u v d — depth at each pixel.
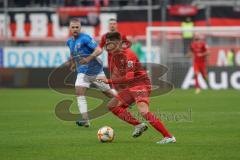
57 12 89.06
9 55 88.19
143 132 37.25
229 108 55.78
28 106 59.31
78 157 29.36
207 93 75.69
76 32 43.22
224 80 85.06
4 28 89.19
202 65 77.19
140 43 84.75
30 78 88.06
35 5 91.88
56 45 91.31
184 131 39.34
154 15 88.44
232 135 37.25
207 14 87.44
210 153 30.34
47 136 37.25
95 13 88.75
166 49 85.94
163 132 33.78
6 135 37.81
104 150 31.45
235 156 29.44
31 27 89.56
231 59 85.44
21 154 30.31
